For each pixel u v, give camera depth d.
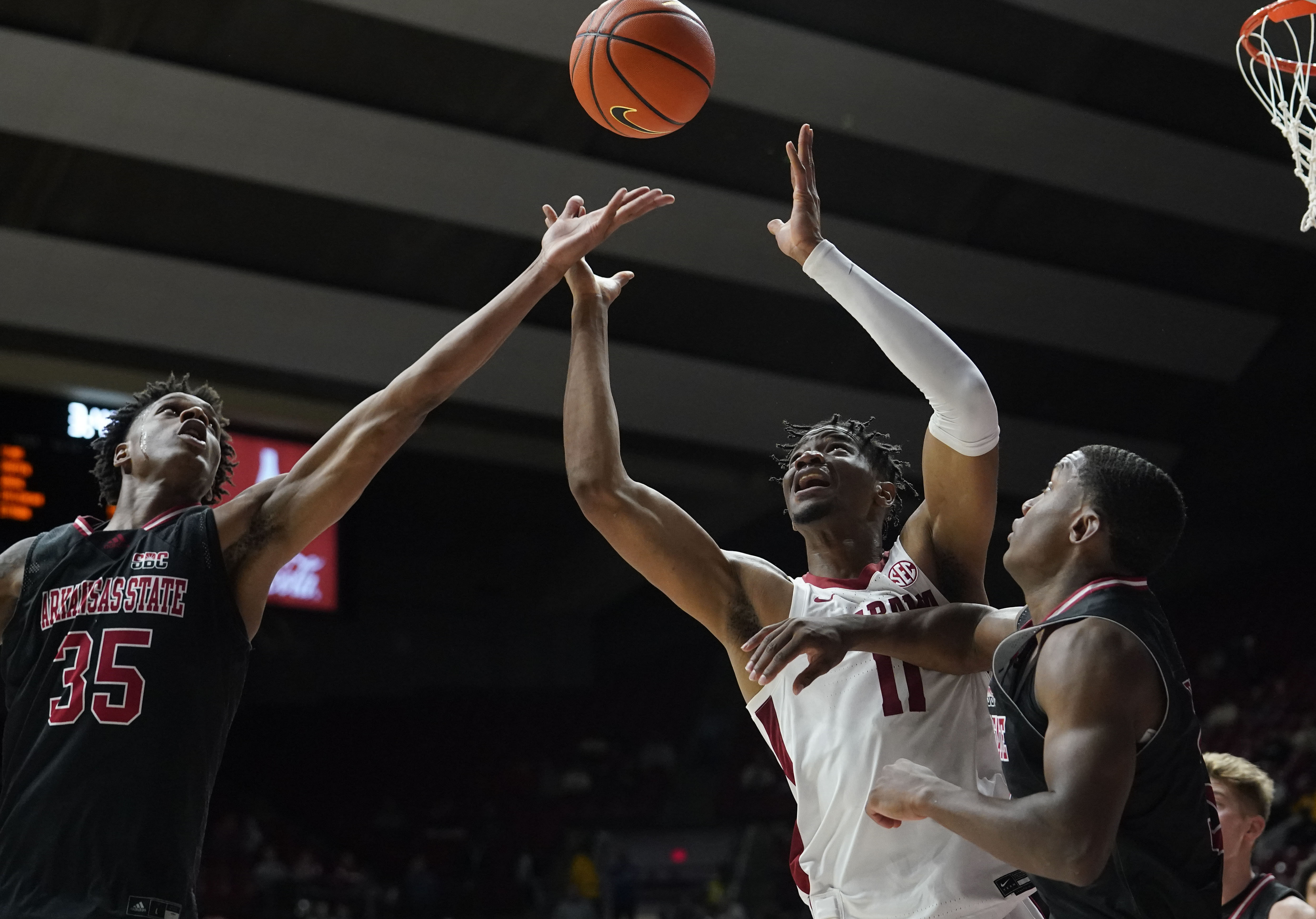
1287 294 15.07
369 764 16.34
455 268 12.55
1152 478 2.08
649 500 2.86
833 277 2.64
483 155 11.64
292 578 12.23
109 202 10.97
